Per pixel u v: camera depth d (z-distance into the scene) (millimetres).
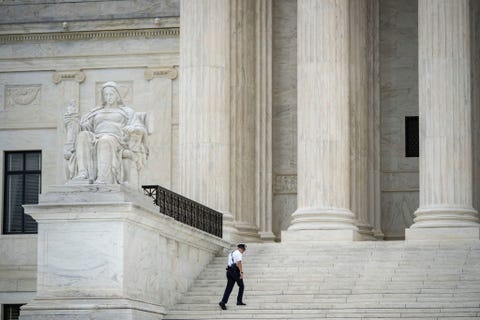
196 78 58094
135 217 45344
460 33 55938
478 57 62188
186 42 58531
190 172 57688
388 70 65062
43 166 69000
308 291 49219
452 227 54438
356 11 61844
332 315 46125
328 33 57125
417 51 64875
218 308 48406
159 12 68500
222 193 57812
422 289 48062
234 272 47719
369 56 64625
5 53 70062
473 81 61688
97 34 69062
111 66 68938
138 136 47375
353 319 45594
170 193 50844
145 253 46812
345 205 56844
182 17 58844
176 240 50062
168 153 67688
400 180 64312
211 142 57719
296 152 64562
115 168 46562
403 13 65188
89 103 69062
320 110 56750
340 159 56844
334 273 50750
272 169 64500
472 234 54250
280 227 64250
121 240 44781
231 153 60250
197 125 57844
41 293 45188
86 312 44250
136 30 68438
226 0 58938
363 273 50438
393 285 48844
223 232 57281
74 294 44844
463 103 55594
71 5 69750
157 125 67938
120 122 47406
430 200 55375
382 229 64188
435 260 50844
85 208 44938
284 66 65125
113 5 69125
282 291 49531
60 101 69312
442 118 55438
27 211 45344
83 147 46375
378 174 64188
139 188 47469
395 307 46406
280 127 64875
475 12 62375
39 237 45469
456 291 47594
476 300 46594
